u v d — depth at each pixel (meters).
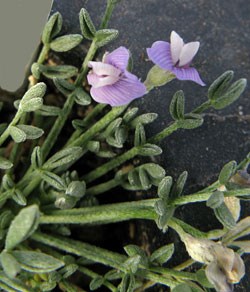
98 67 0.09
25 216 0.07
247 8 0.12
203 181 0.11
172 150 0.11
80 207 0.11
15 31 0.12
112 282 0.12
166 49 0.09
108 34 0.10
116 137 0.10
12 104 0.12
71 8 0.12
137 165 0.11
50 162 0.10
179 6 0.12
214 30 0.12
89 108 0.12
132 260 0.09
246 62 0.11
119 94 0.09
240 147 0.11
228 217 0.09
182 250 0.11
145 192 0.11
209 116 0.11
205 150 0.11
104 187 0.11
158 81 0.09
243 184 0.09
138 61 0.11
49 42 0.10
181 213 0.11
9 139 0.12
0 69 0.12
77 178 0.11
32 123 0.12
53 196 0.11
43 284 0.10
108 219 0.10
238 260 0.08
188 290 0.09
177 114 0.10
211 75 0.11
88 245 0.10
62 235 0.11
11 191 0.10
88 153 0.12
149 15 0.12
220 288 0.08
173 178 0.11
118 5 0.12
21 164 0.12
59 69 0.11
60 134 0.12
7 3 0.12
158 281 0.09
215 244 0.08
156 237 0.11
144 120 0.10
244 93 0.11
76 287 0.11
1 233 0.10
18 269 0.07
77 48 0.11
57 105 0.12
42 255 0.08
